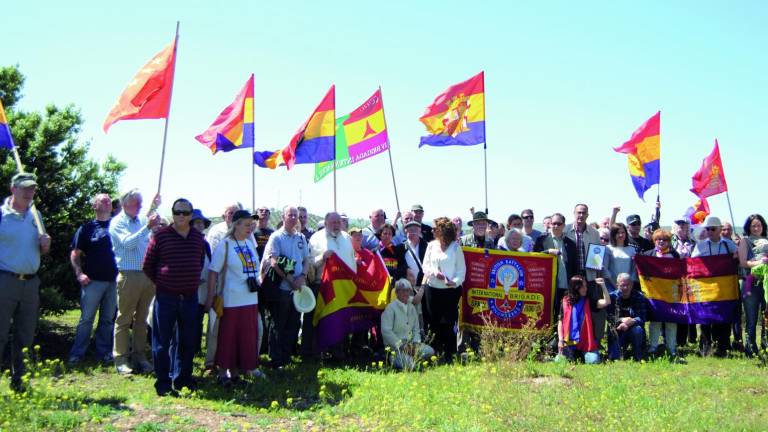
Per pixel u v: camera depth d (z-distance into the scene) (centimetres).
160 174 933
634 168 1515
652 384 910
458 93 1442
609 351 1123
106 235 1009
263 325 1059
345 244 1091
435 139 1449
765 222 1147
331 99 1304
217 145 1298
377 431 682
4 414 659
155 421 685
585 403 793
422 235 1326
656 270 1188
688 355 1160
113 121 968
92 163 1234
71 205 1196
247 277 877
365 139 1389
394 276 1148
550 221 1237
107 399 765
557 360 1078
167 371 805
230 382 865
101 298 1009
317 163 1416
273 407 768
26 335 769
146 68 977
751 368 1024
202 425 680
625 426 705
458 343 1180
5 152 1140
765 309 1107
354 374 958
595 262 1141
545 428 696
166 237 807
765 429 688
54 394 750
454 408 771
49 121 1183
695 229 1595
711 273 1172
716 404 789
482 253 1174
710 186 1482
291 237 1027
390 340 1059
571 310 1113
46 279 1127
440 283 1101
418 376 948
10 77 1234
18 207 760
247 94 1323
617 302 1128
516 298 1164
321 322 1054
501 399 807
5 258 746
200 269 823
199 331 1075
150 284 950
